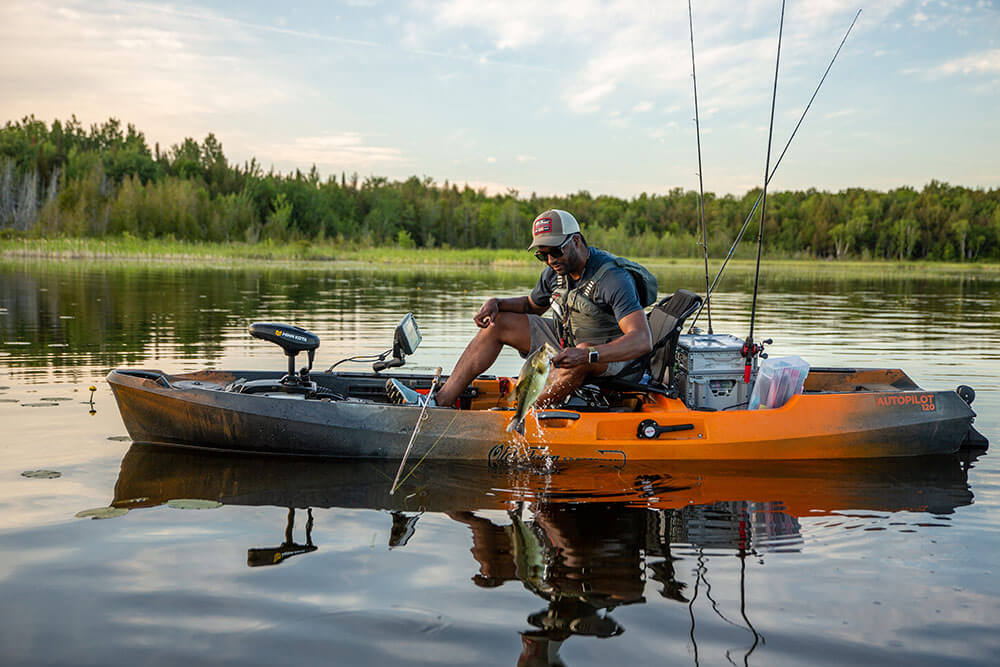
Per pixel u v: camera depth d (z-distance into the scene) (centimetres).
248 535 319
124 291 1666
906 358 880
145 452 449
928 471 444
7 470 403
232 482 398
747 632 239
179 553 297
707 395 492
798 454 469
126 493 372
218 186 11275
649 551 310
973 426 550
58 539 308
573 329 484
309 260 4844
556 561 297
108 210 7669
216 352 820
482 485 405
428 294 1820
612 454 455
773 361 484
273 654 222
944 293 2345
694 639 234
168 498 366
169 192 8194
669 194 13500
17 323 1046
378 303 1530
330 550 304
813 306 1694
